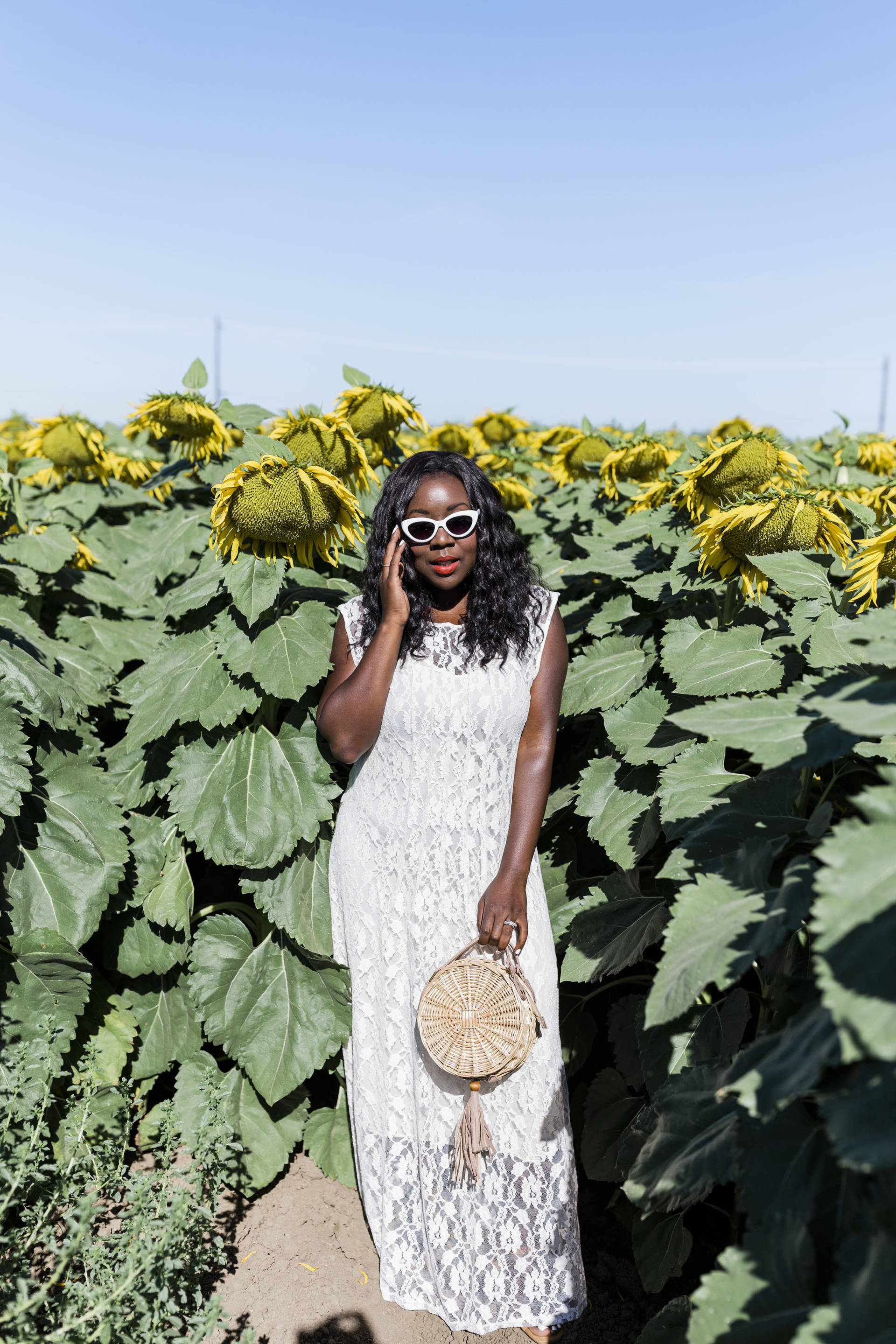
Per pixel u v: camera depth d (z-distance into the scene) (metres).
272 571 2.68
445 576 2.16
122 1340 1.98
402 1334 2.35
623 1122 2.63
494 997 2.20
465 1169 2.29
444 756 2.23
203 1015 2.77
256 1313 2.39
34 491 5.05
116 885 2.72
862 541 2.35
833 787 2.28
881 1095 1.12
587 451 4.99
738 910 1.50
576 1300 2.33
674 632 2.77
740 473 2.78
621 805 2.68
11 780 2.53
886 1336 0.98
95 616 3.96
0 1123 2.32
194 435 3.63
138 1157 2.85
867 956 1.09
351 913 2.39
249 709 2.67
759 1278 1.27
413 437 6.88
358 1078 2.43
